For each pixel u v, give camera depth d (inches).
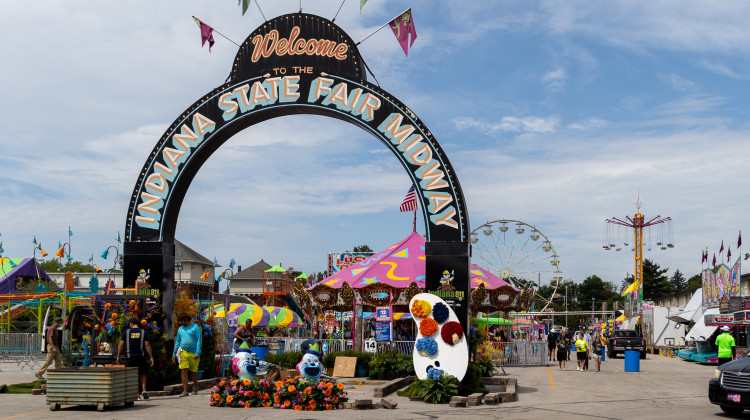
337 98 720.3
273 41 739.4
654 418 521.3
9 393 635.5
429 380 614.5
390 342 935.7
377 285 925.2
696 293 1957.4
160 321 719.7
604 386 817.5
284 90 729.0
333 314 1609.3
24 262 1726.1
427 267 683.4
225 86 743.7
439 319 637.3
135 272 731.4
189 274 2790.4
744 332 1419.8
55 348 768.9
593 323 3398.1
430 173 695.7
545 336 2330.2
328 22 733.3
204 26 745.6
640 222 2738.7
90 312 672.4
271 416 493.0
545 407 588.1
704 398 679.1
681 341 1953.7
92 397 503.2
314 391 543.2
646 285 5177.2
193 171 754.2
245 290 3267.7
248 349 601.3
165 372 661.3
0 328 1453.0
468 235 683.4
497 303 1059.3
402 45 723.4
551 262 2233.0
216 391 550.6
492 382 791.1
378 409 553.6
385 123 708.7
